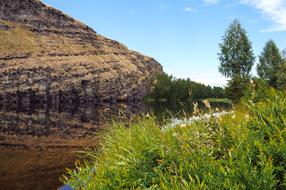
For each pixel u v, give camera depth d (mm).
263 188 4883
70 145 27188
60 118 60125
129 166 6180
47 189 14828
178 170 5543
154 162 6277
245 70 74625
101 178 6168
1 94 182500
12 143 28797
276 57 87438
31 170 18422
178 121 8500
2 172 18000
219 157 6039
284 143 5492
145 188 5590
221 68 76125
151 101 189750
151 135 7328
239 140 6027
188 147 6191
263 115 6387
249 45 75000
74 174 7023
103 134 10023
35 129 40188
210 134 6516
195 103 7242
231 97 43531
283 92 7355
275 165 5453
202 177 5336
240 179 4988
